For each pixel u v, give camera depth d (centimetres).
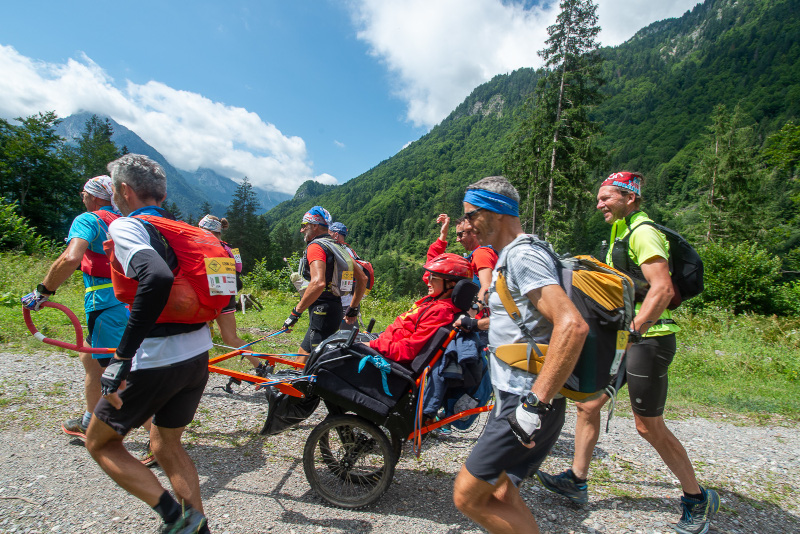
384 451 291
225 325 490
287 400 315
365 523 282
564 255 226
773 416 598
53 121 3184
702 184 3591
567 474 324
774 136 2500
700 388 726
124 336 199
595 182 2794
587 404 314
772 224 3359
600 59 2762
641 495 341
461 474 211
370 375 296
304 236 472
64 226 3256
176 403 239
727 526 306
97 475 310
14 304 841
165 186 249
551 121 2812
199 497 241
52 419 390
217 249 238
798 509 336
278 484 322
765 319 1359
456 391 321
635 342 270
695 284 291
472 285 308
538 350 198
